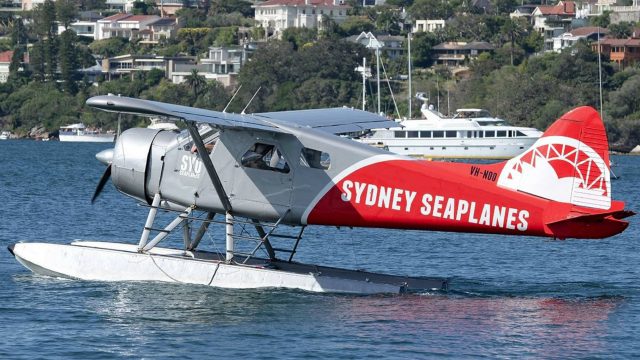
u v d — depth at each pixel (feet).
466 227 219.82
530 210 216.54
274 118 234.17
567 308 216.54
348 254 301.63
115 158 236.43
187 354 180.24
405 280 237.04
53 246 237.86
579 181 215.10
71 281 232.94
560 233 215.72
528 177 217.15
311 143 224.33
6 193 491.31
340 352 181.98
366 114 248.32
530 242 334.85
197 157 230.07
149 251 241.96
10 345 184.44
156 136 235.61
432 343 187.93
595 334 195.11
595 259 296.71
